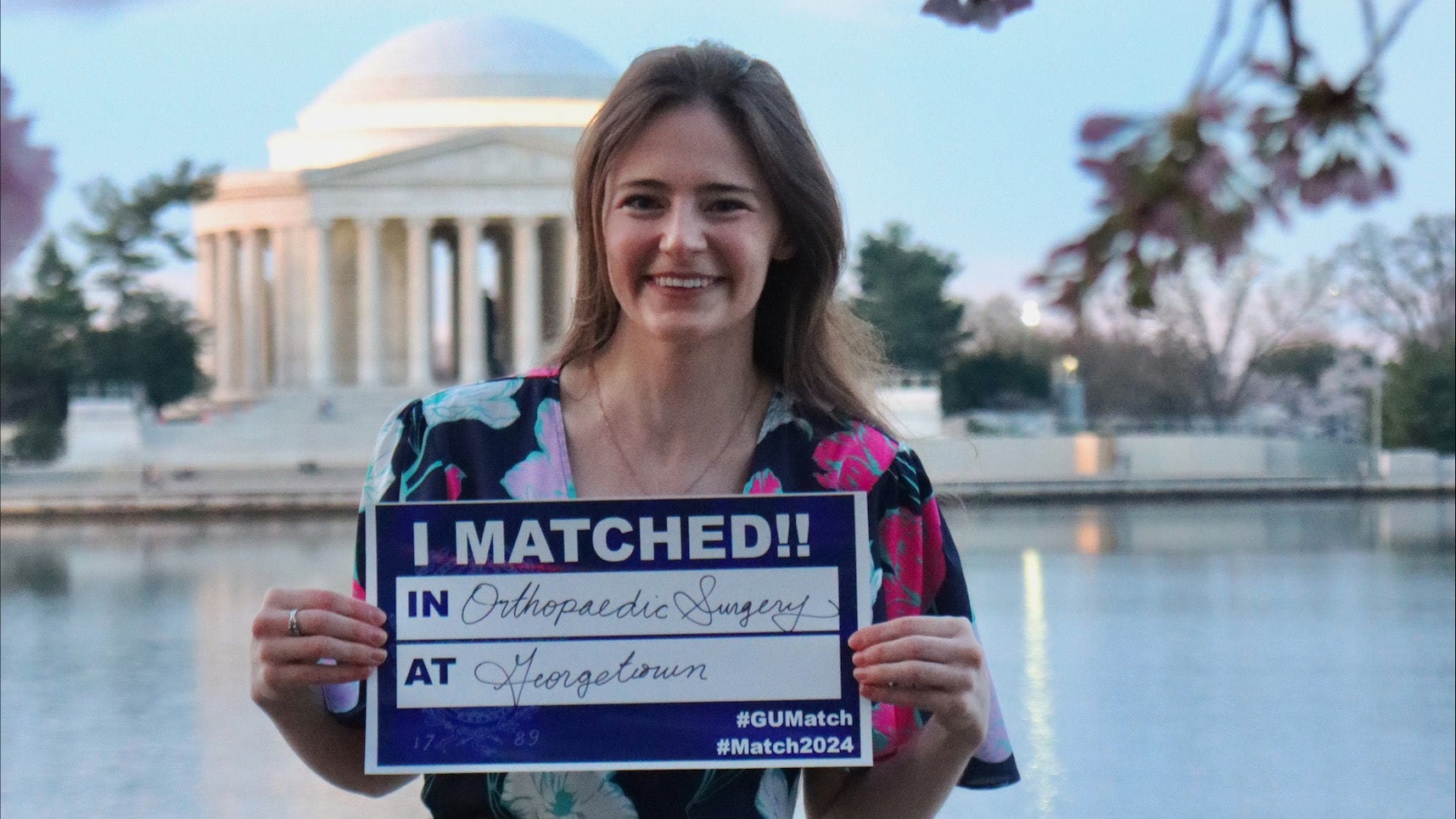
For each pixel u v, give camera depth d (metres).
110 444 100.94
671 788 4.24
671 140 4.17
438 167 112.12
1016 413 132.38
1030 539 59.25
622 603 4.22
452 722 4.20
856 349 4.77
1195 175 2.68
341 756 4.29
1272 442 95.19
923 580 4.47
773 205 4.31
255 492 79.19
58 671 29.44
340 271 124.50
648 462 4.43
